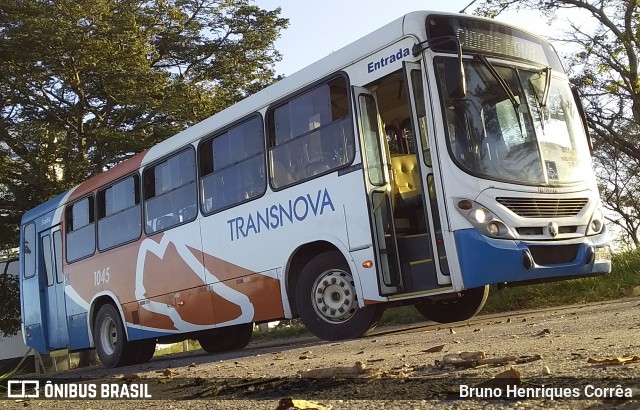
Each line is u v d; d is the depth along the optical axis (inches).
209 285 386.3
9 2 786.8
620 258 502.9
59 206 535.2
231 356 377.4
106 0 862.5
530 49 336.2
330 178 319.6
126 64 834.8
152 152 446.6
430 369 149.6
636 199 1054.4
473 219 282.2
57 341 526.9
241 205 369.1
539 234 296.5
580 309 368.5
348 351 253.9
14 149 848.9
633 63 915.4
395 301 300.8
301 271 335.6
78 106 861.2
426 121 294.4
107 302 478.3
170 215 421.1
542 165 310.0
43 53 801.6
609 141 994.7
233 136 381.4
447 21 307.1
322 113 329.1
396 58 303.6
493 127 302.7
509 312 465.1
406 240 307.9
